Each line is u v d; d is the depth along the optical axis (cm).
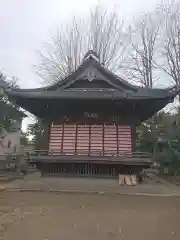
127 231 755
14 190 1449
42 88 1967
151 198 1327
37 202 1146
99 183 1644
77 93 1902
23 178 1923
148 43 3803
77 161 1747
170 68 4125
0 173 2198
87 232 734
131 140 1894
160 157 2648
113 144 1892
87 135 1920
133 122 1938
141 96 1764
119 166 1775
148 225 827
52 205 1091
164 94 1767
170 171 2495
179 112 2912
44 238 666
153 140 3011
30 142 4203
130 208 1078
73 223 824
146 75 3522
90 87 2009
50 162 1764
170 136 2691
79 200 1220
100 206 1101
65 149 1903
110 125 1936
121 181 1664
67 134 1933
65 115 1959
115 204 1152
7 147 3606
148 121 3125
